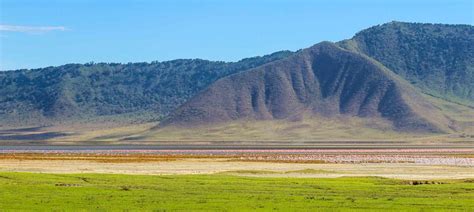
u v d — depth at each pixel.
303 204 76.19
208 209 72.31
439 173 132.88
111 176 110.81
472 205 76.38
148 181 102.81
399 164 166.75
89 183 99.00
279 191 90.31
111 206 74.00
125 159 182.88
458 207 74.81
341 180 108.06
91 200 78.12
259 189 92.50
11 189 87.19
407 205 76.12
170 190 90.06
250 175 123.25
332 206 75.00
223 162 172.00
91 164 157.25
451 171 138.88
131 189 90.62
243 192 88.56
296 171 135.38
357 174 128.88
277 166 155.50
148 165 155.25
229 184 99.12
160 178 108.12
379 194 87.62
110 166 150.00
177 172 131.75
